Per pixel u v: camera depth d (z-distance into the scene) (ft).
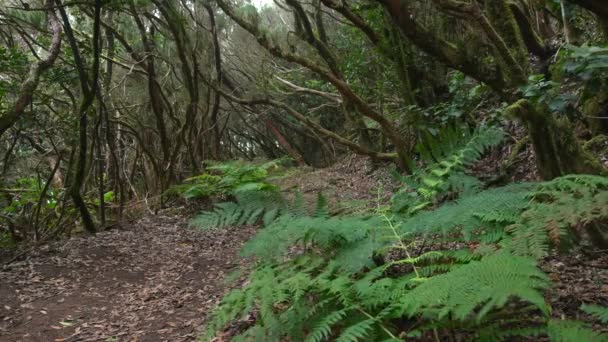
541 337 7.72
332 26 55.06
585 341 5.51
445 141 10.48
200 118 48.01
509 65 14.26
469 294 5.60
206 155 47.03
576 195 8.03
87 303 16.12
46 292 17.16
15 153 36.47
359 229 8.83
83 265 20.68
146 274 19.62
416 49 31.89
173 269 20.01
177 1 38.96
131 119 45.01
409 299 6.31
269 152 78.23
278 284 8.11
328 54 40.88
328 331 7.03
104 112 34.04
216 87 41.96
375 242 8.75
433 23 26.61
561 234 6.98
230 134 77.97
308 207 10.66
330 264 8.46
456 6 14.44
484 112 26.91
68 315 14.96
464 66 16.69
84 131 25.99
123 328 13.75
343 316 7.71
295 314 8.22
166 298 16.28
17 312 15.08
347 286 7.93
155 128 46.70
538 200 8.93
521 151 21.63
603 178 7.84
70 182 30.89
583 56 11.56
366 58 39.19
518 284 5.38
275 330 8.04
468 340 6.97
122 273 19.75
